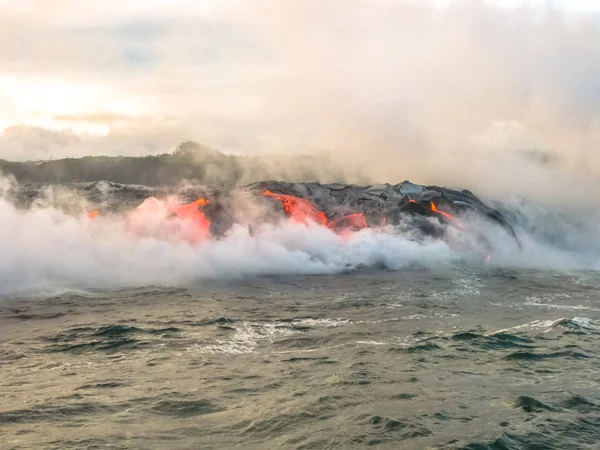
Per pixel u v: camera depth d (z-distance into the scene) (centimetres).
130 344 1502
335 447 911
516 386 1171
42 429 977
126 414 1040
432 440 927
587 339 1530
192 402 1094
